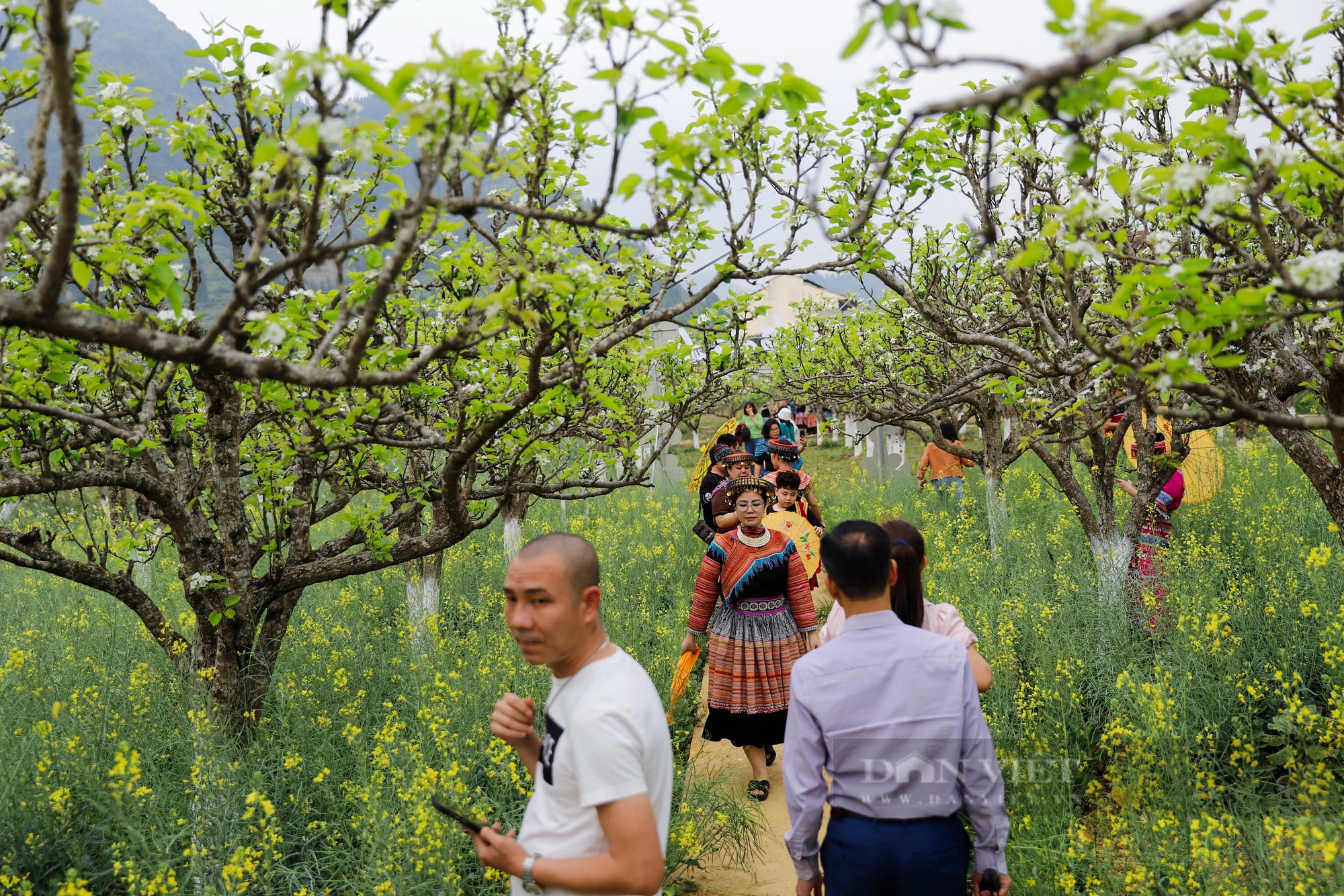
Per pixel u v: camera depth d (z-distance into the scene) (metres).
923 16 1.43
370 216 3.70
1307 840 2.73
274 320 2.60
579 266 2.76
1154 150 2.72
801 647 4.70
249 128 3.23
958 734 2.41
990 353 5.74
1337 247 2.26
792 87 2.28
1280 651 4.20
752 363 6.70
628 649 5.94
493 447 4.86
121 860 3.24
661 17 2.04
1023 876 3.28
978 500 10.60
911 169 4.25
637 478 5.00
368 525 4.09
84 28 2.19
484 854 1.96
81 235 2.47
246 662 4.22
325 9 2.06
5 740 3.84
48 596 7.17
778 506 6.90
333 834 3.70
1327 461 3.52
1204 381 2.07
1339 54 2.26
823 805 2.52
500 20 2.63
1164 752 3.54
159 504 3.89
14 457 3.81
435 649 5.47
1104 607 5.23
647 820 1.84
